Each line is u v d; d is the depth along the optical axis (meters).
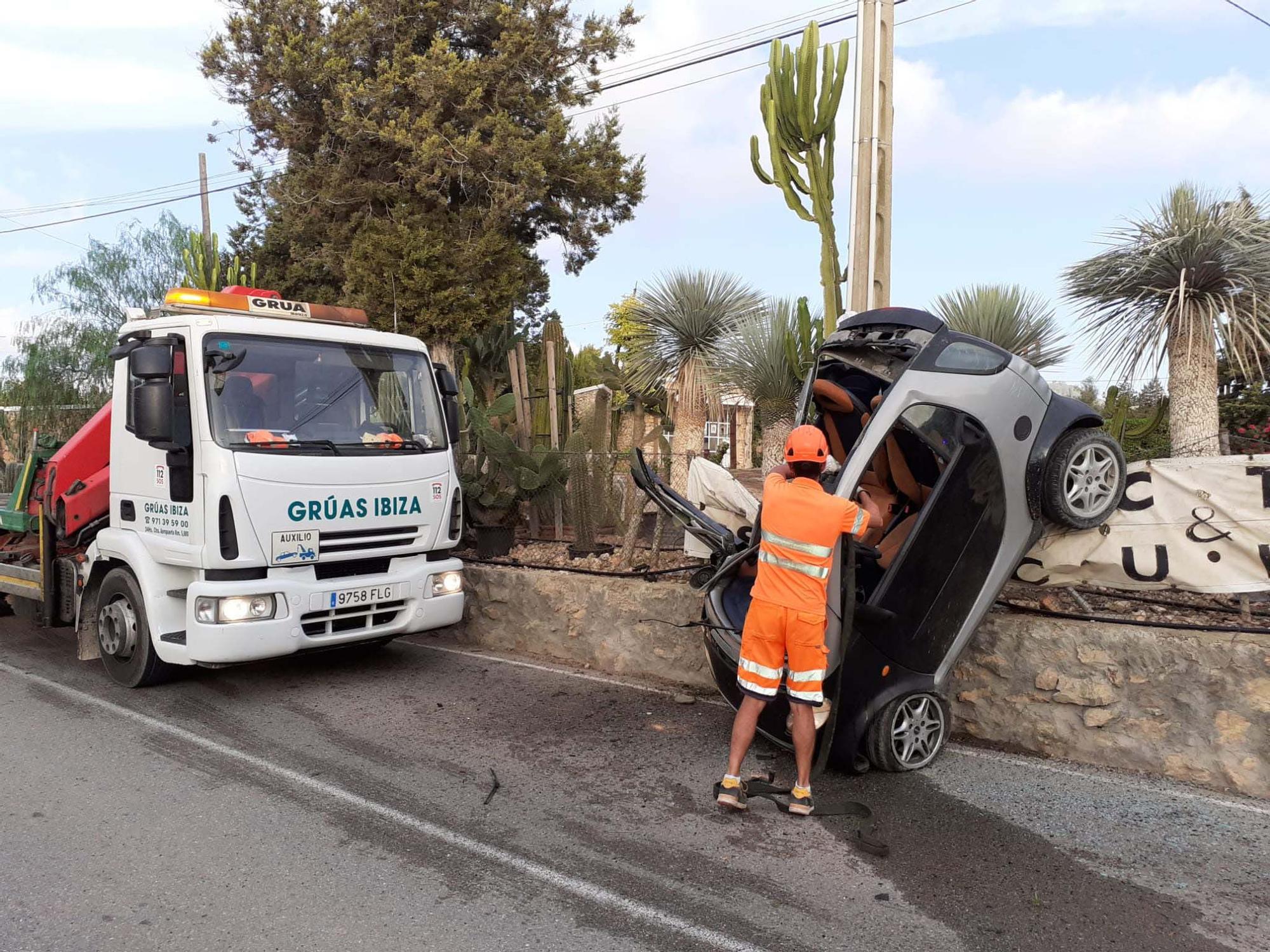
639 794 4.61
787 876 3.74
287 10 15.08
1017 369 4.91
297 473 5.88
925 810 4.40
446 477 6.81
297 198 15.54
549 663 7.27
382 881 3.69
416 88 14.31
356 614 6.23
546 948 3.20
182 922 3.38
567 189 16.34
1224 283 6.13
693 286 8.88
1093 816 4.31
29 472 7.69
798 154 7.74
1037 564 5.61
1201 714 4.70
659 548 7.67
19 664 7.11
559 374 11.73
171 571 6.03
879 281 7.39
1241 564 5.14
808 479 4.42
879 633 4.66
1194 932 3.31
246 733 5.50
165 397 5.58
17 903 3.51
